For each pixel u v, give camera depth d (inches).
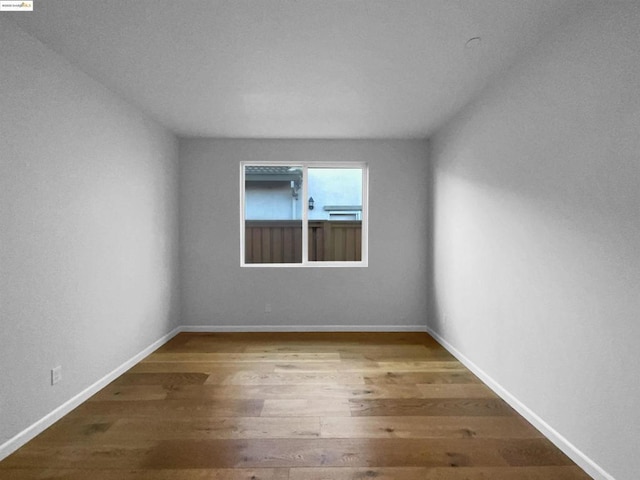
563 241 78.7
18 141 80.0
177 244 169.9
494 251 108.5
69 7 73.2
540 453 77.6
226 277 173.9
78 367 99.7
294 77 106.5
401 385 112.6
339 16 77.2
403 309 175.9
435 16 77.2
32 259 83.8
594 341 70.2
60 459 74.9
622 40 63.9
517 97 96.3
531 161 90.2
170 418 91.7
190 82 110.0
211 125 152.5
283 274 174.7
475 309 121.4
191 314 174.1
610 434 66.4
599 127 69.0
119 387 110.8
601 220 68.6
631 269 62.3
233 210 173.2
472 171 123.8
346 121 147.1
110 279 115.6
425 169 174.7
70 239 96.9
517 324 96.2
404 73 104.0
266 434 84.4
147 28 81.3
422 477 69.6
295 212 240.8
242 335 168.1
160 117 141.9
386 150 174.1
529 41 87.0
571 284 76.3
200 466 72.7
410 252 175.5
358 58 95.4
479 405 99.3
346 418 92.0
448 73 103.7
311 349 147.9
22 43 81.1
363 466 72.8
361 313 175.5
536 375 87.9
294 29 82.1
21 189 80.8
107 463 73.5
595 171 70.0
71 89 97.3
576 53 74.8
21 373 80.5
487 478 69.5
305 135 167.0
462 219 132.5
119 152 121.0
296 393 106.7
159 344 150.9
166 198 157.6
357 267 175.2
